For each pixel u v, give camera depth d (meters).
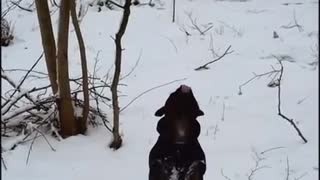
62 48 5.83
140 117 6.64
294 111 6.81
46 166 5.66
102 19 9.70
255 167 5.64
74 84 7.32
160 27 9.45
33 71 7.17
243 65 8.12
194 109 3.77
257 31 9.27
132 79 7.70
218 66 8.10
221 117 6.68
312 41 8.81
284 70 7.90
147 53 8.54
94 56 8.38
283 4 10.52
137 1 10.37
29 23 9.55
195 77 7.77
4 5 10.19
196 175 3.84
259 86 7.48
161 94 7.26
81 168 5.64
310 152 5.91
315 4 10.45
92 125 6.38
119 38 5.53
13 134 6.12
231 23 9.60
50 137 6.13
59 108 6.08
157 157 3.84
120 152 5.95
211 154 5.90
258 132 6.36
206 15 9.95
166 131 3.79
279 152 5.95
